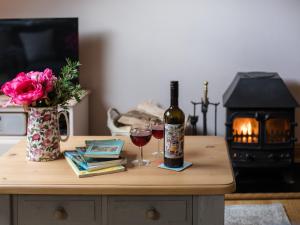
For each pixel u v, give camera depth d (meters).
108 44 3.96
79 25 3.94
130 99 4.04
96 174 1.83
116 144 2.09
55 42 3.74
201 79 3.98
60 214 1.75
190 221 1.76
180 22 3.91
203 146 2.25
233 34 3.91
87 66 3.99
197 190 1.71
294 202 3.21
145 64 3.98
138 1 3.89
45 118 2.00
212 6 3.87
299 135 4.01
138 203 1.76
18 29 3.72
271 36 3.90
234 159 3.48
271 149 3.44
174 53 3.95
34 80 1.93
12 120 3.48
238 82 3.54
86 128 3.94
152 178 1.80
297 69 3.94
